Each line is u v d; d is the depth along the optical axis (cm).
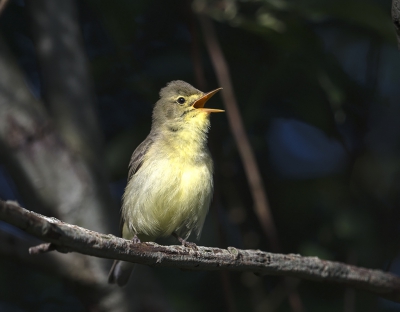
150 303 1065
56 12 1130
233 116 1056
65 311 1234
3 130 1034
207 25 1102
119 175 1283
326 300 1212
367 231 1189
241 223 1186
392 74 1349
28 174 1041
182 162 1024
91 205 1062
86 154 1092
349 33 1277
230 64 1274
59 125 1104
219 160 1208
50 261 994
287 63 1141
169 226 1055
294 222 1263
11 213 532
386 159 1316
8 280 1254
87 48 1351
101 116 1345
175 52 1288
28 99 1057
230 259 766
